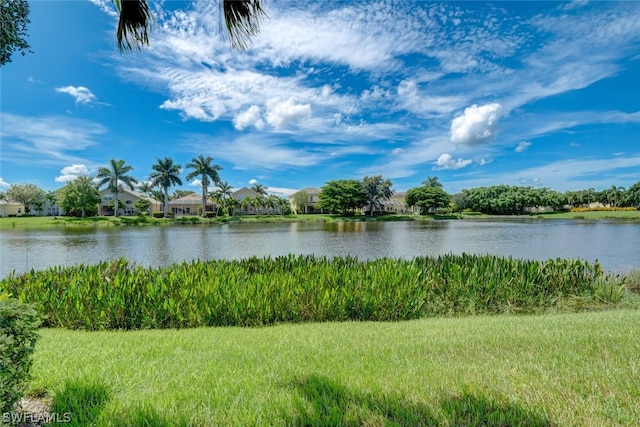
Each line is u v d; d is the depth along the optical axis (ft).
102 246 87.61
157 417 7.45
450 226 166.20
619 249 74.33
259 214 267.80
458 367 10.25
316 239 103.91
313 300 21.17
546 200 299.38
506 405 7.73
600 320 16.93
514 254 69.41
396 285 22.79
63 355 12.25
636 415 7.23
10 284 21.63
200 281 21.54
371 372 10.03
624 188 320.91
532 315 23.31
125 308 19.36
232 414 7.59
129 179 198.59
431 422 7.14
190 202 255.09
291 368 10.62
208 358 12.01
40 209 233.96
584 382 8.83
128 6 10.05
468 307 24.89
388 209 327.47
